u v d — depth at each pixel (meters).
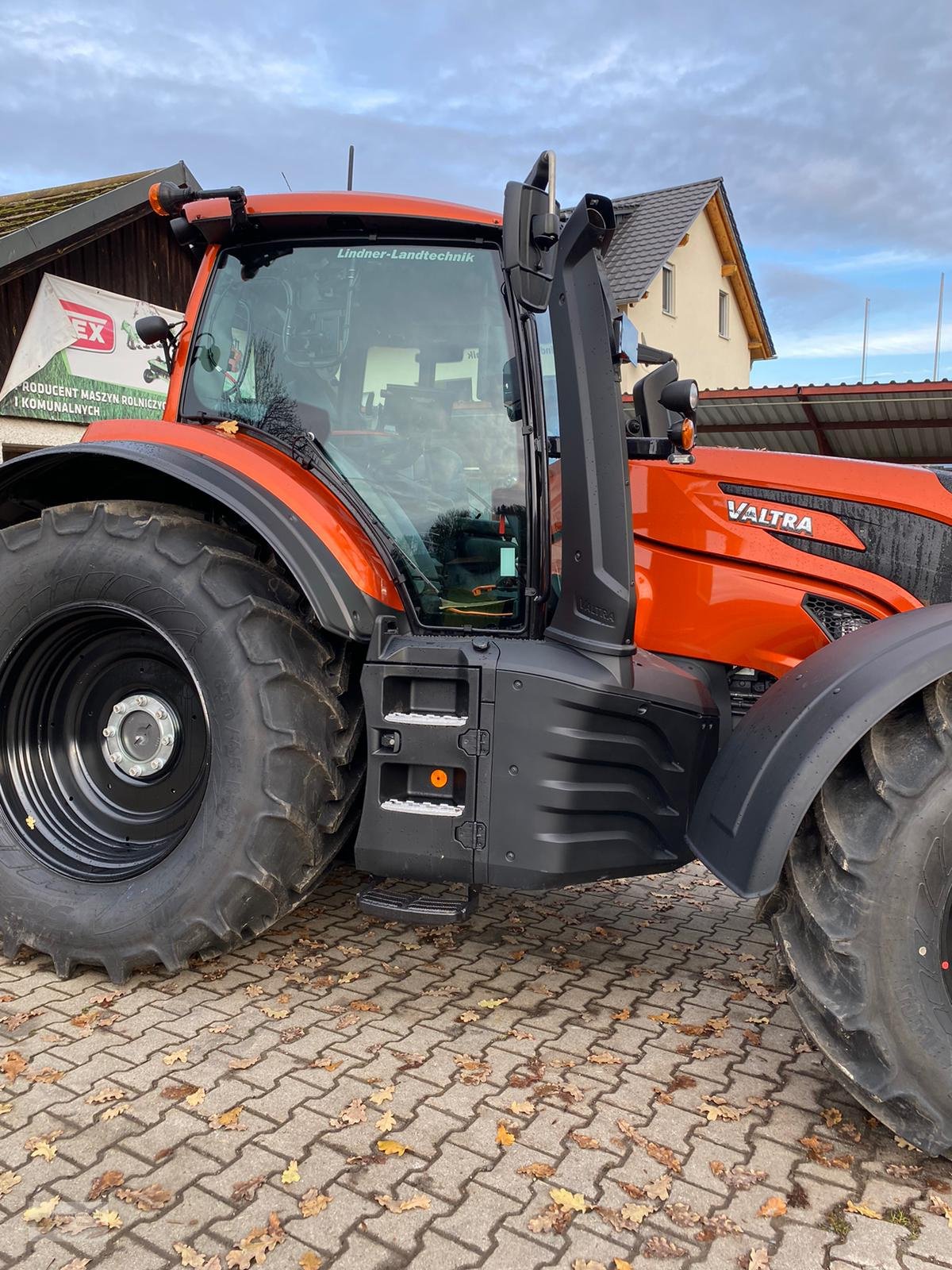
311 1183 1.93
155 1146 2.03
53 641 2.95
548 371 2.75
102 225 7.70
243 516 2.58
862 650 2.18
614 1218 1.85
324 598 2.54
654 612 2.86
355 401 2.81
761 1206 1.91
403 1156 2.02
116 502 2.80
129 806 2.99
